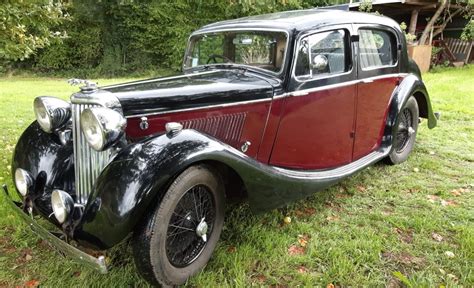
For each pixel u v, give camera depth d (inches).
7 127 234.1
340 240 112.3
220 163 99.5
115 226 79.8
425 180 157.4
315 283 94.1
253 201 105.8
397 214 128.7
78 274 97.0
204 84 110.1
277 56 118.8
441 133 221.1
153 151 84.7
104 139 82.7
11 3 170.6
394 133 161.0
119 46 707.4
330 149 133.7
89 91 90.1
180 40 682.8
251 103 111.6
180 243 92.7
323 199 139.9
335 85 127.7
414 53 512.1
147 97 97.1
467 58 610.9
